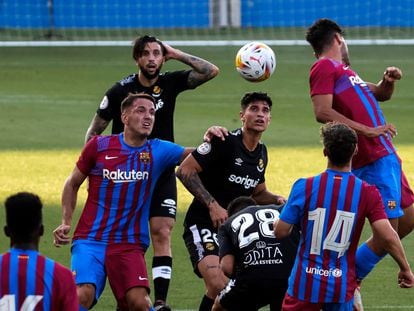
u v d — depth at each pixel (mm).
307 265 17953
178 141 42625
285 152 40812
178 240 29000
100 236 20109
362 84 22656
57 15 70250
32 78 56750
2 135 44281
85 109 49656
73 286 15219
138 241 20266
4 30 70000
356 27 69625
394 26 69250
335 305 17984
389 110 49344
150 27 70750
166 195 23000
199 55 61938
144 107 20094
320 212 17828
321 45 22688
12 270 15000
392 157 22422
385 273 26016
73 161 39562
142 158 20172
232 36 67875
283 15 70625
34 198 15172
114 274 20047
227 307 20281
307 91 53469
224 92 53344
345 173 18031
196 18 70625
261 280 19688
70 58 61938
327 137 18000
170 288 24766
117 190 20094
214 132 22094
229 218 20406
